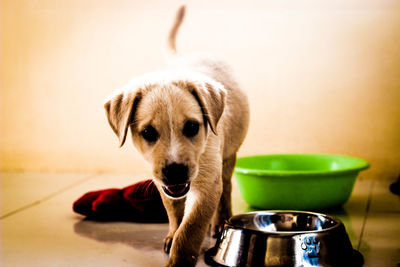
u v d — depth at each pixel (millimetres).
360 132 1463
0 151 1686
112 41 1592
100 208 1101
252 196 1171
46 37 1619
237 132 998
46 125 1650
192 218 834
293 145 1511
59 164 1658
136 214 1106
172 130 775
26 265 874
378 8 1420
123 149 1611
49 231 1041
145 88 804
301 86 1489
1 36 1639
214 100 826
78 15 1598
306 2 1464
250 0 1499
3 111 1669
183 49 1550
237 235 827
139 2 1566
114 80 1604
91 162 1637
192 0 1531
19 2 1619
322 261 789
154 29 1568
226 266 817
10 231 1043
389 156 1449
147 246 950
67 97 1631
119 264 870
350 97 1461
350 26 1441
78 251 931
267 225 938
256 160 1327
